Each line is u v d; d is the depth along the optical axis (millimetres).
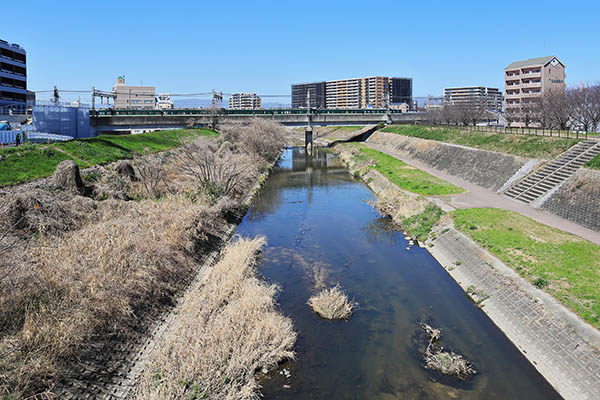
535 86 86250
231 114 80438
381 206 34156
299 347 15367
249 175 44031
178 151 52062
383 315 17641
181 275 19578
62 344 12211
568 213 25906
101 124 70625
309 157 78062
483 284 18969
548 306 15086
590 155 30797
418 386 13125
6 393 10555
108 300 14609
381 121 90500
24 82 76938
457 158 47594
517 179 34625
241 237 26719
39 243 18453
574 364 12586
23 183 28781
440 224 27234
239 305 15961
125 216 23297
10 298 13383
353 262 23781
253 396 12406
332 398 12695
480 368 13812
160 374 12141
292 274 22094
